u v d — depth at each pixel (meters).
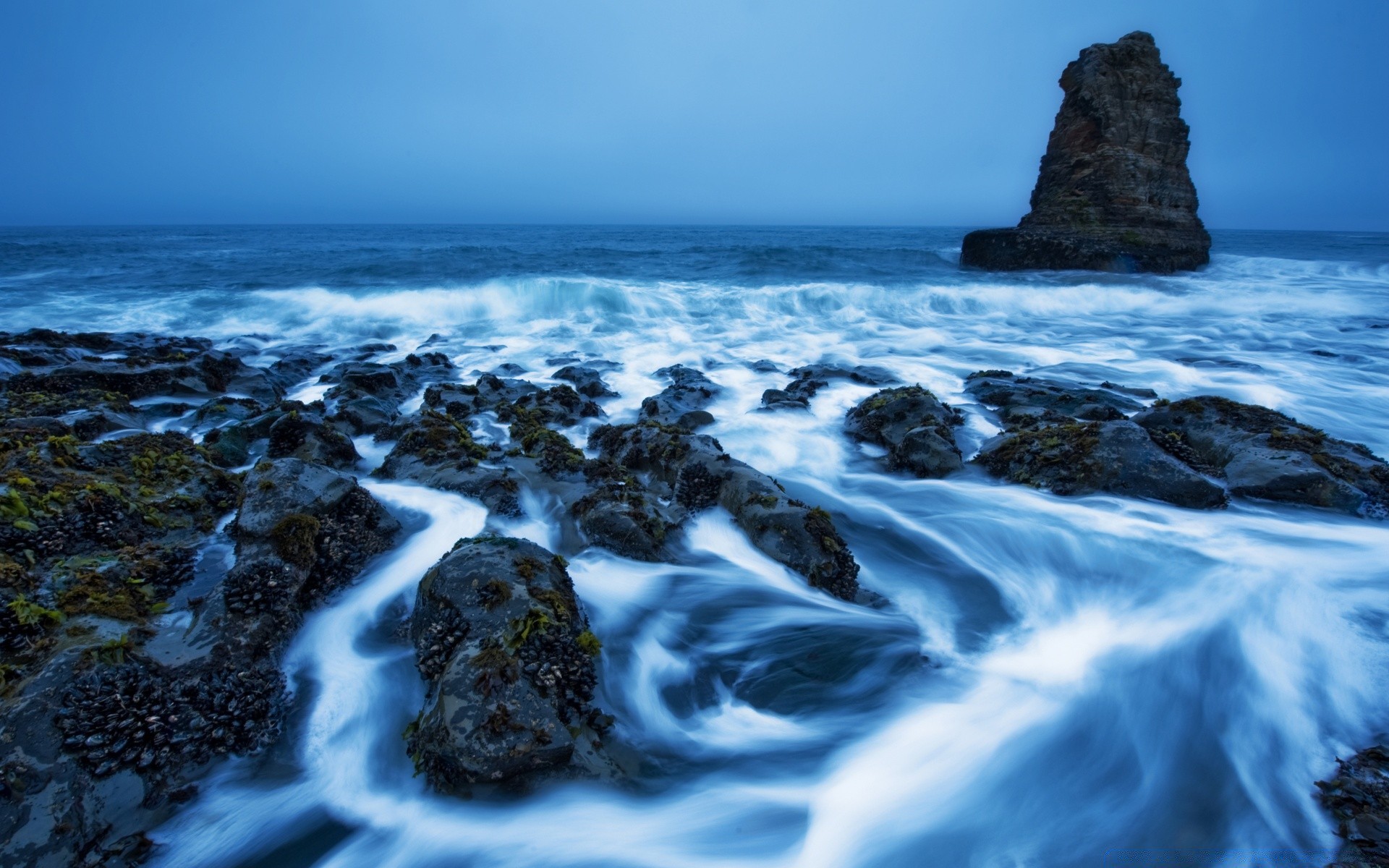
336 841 4.14
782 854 4.18
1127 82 34.03
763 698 5.34
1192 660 5.66
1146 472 8.20
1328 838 4.03
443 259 36.22
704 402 12.33
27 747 3.77
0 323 18.00
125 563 5.30
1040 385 12.49
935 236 125.69
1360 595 6.30
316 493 6.31
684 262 35.94
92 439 8.45
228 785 4.22
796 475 9.69
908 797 4.55
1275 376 14.70
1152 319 21.92
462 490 7.64
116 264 32.19
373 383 12.61
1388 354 16.89
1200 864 4.01
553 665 4.65
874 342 18.58
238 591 5.12
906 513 8.49
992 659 5.76
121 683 4.23
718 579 6.62
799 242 79.88
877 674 5.57
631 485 7.79
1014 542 7.64
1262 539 7.29
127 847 3.74
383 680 5.12
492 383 12.80
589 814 4.21
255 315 19.64
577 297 21.73
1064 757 4.82
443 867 4.06
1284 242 90.06
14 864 3.45
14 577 4.77
